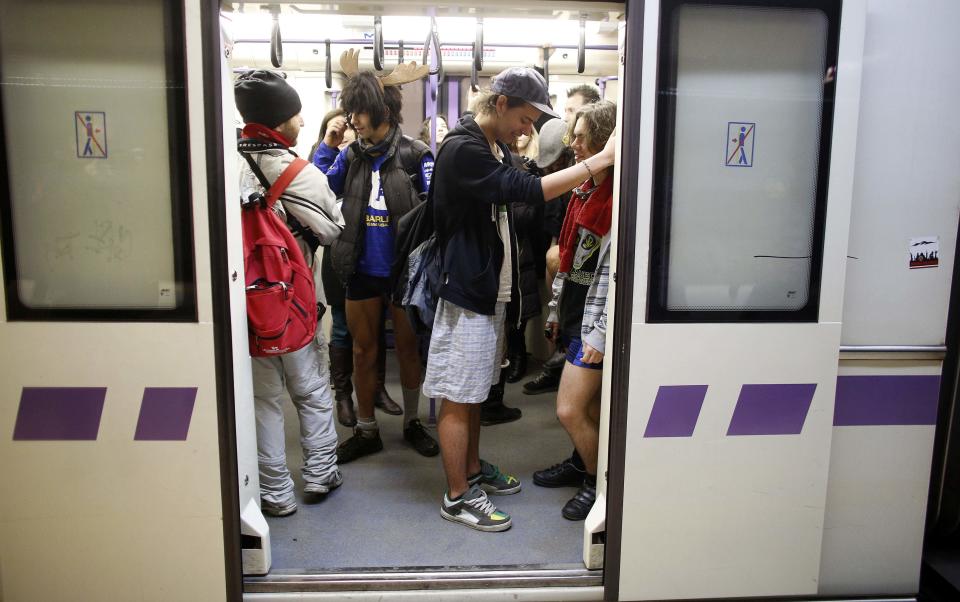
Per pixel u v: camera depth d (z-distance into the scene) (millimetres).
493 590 1863
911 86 1724
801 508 1846
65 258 1616
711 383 1756
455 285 1995
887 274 1793
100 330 1640
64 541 1732
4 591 1739
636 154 1647
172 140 1593
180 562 1767
